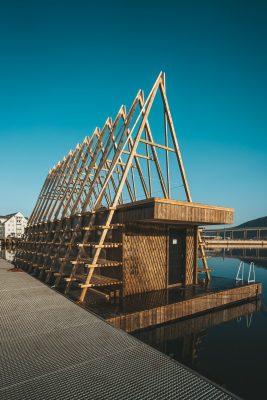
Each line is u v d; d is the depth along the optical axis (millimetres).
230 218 13047
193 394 3189
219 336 9953
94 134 17203
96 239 13594
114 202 10875
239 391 6285
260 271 28172
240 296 13078
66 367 3857
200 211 11539
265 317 12195
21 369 3791
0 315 6480
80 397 3119
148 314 9109
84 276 11609
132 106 13172
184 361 7887
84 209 13430
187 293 11758
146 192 16797
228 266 32781
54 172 23422
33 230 23203
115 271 11641
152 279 12141
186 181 13930
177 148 13953
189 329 10375
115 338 5000
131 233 11500
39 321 6027
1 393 3186
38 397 3117
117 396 3146
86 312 6773
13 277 12500
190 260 14000
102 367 3855
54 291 9336
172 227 13234
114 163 12883
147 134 14938
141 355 4270
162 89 13305
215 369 7402
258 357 8180
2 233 94000
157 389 3299
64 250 17266
